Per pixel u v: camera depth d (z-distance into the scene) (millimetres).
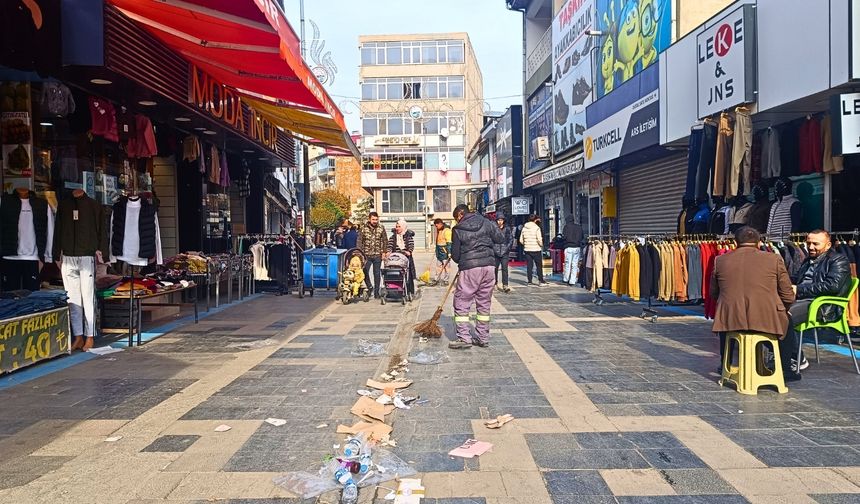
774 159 9562
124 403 5547
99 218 7895
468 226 7977
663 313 10781
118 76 7449
